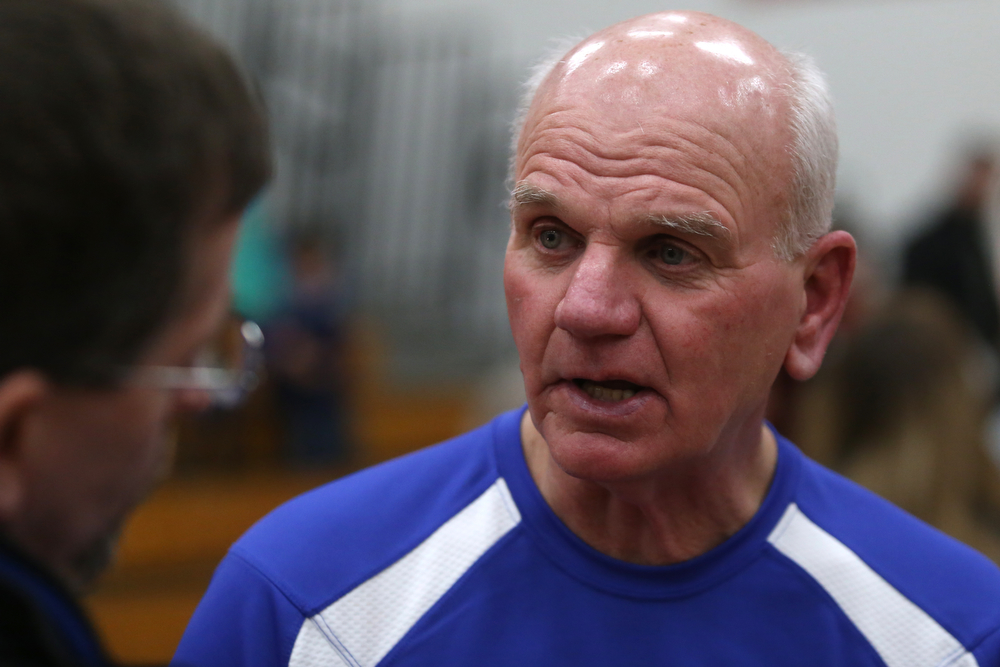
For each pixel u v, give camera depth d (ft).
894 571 4.67
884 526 4.87
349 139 24.43
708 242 4.00
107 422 2.74
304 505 4.84
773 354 4.38
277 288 19.35
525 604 4.50
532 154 4.22
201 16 23.94
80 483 2.77
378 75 25.30
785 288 4.31
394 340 24.38
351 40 24.91
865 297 9.46
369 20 25.55
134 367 2.72
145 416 2.83
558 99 4.18
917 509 7.54
